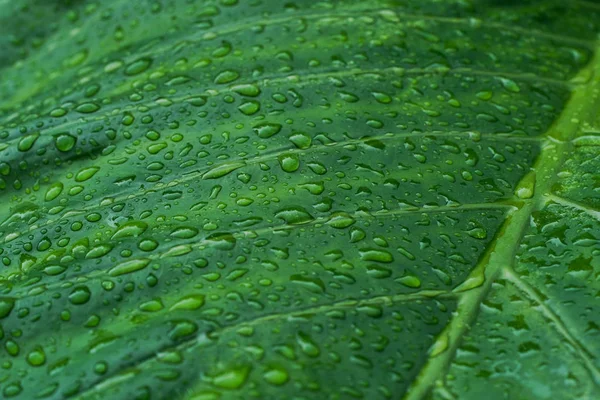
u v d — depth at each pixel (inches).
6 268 16.2
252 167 16.7
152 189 16.6
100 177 16.8
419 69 17.7
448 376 15.3
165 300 15.7
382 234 16.2
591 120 17.3
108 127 17.2
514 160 16.9
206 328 15.4
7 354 15.5
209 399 15.0
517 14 18.4
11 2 19.0
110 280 15.9
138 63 18.0
